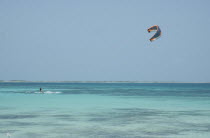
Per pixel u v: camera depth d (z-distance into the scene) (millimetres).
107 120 29219
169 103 49625
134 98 62344
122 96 70000
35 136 21562
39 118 30438
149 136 21719
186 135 22172
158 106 44125
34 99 57281
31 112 35594
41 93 82312
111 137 21344
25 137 21281
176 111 37406
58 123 27281
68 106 43312
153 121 28719
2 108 40188
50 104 46406
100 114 33875
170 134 22516
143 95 75125
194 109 39844
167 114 34219
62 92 90500
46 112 35594
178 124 27000
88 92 92000
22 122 27828
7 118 30359
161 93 88750
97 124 26781
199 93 89500
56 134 22250
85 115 33000
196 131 23656
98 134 22312
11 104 46250
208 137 21562
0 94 76062
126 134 22406
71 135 21969
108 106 43625
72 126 25750
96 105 45156
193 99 59594
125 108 40875
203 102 51906
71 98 61000
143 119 29984
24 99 57281
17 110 37719
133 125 26391
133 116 32344
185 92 97500
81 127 25250
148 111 37156
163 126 25953
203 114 34250
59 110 37875
